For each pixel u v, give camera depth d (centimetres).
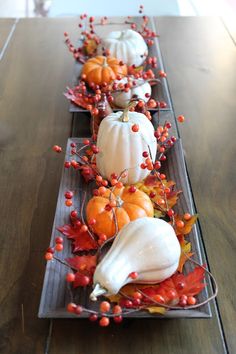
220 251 43
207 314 33
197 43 90
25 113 66
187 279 36
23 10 197
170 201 45
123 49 76
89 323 35
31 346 34
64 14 126
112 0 126
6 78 76
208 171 54
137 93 62
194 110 67
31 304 37
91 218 42
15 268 41
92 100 61
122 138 47
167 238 36
